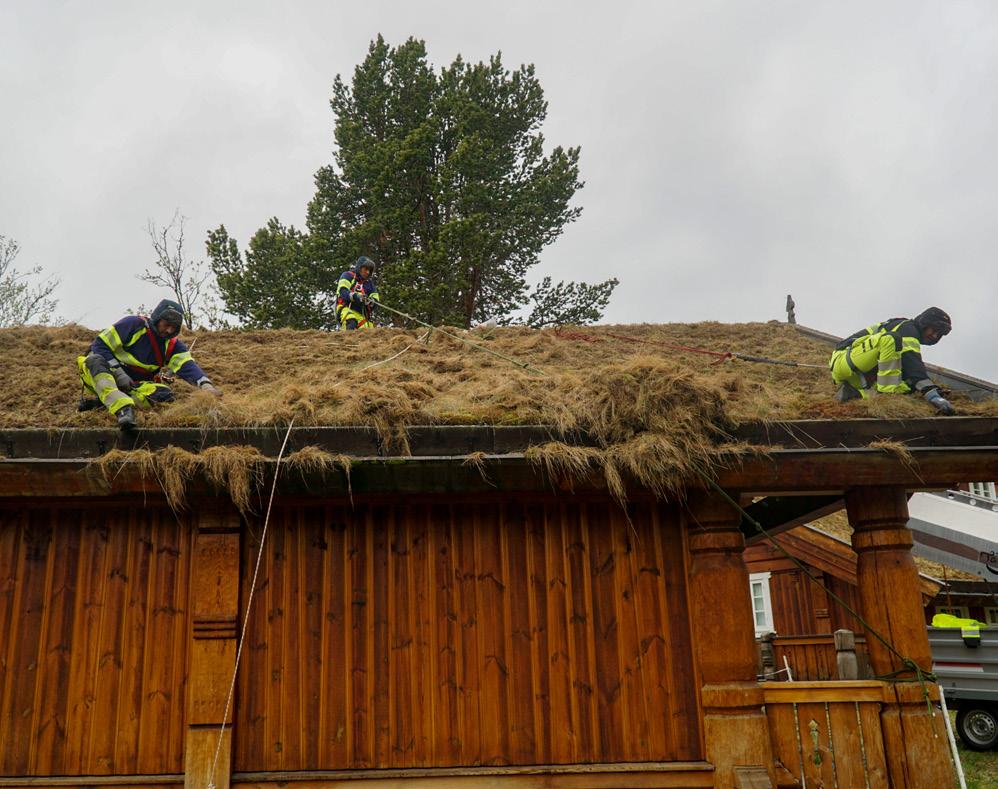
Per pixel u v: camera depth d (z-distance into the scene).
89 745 5.93
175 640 6.10
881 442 6.20
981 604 15.24
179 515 6.28
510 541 6.36
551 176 22.47
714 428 6.09
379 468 5.90
